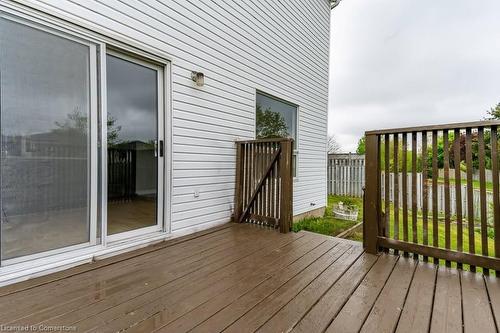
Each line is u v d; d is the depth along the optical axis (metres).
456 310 1.65
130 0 2.75
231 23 4.16
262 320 1.52
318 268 2.32
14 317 1.52
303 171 6.34
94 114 2.44
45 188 2.14
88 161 2.40
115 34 2.60
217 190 3.92
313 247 2.91
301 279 2.09
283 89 5.55
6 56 1.94
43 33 2.13
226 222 4.08
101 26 2.50
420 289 1.94
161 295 1.81
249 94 4.58
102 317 1.53
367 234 2.77
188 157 3.43
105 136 2.52
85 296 1.78
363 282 2.05
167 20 3.14
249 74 4.58
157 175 3.10
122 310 1.61
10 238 1.97
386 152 2.78
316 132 6.96
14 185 1.98
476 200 6.05
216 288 1.92
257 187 3.88
